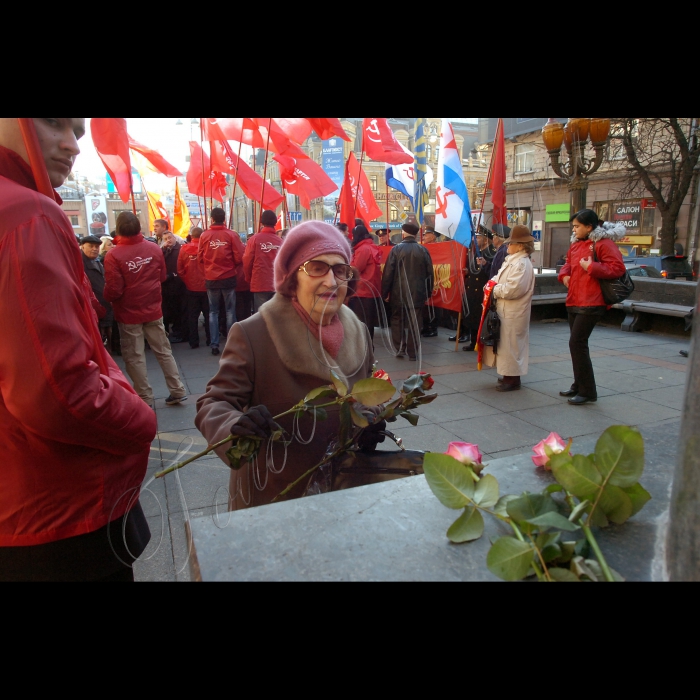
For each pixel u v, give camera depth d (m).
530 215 25.47
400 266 6.30
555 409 4.97
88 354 1.24
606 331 9.07
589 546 0.96
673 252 18.14
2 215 1.15
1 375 1.17
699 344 0.82
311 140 32.94
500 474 1.28
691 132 17.20
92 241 6.78
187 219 14.73
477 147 29.34
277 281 1.71
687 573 0.82
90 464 1.34
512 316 5.34
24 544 1.30
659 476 1.26
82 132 1.42
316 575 0.92
